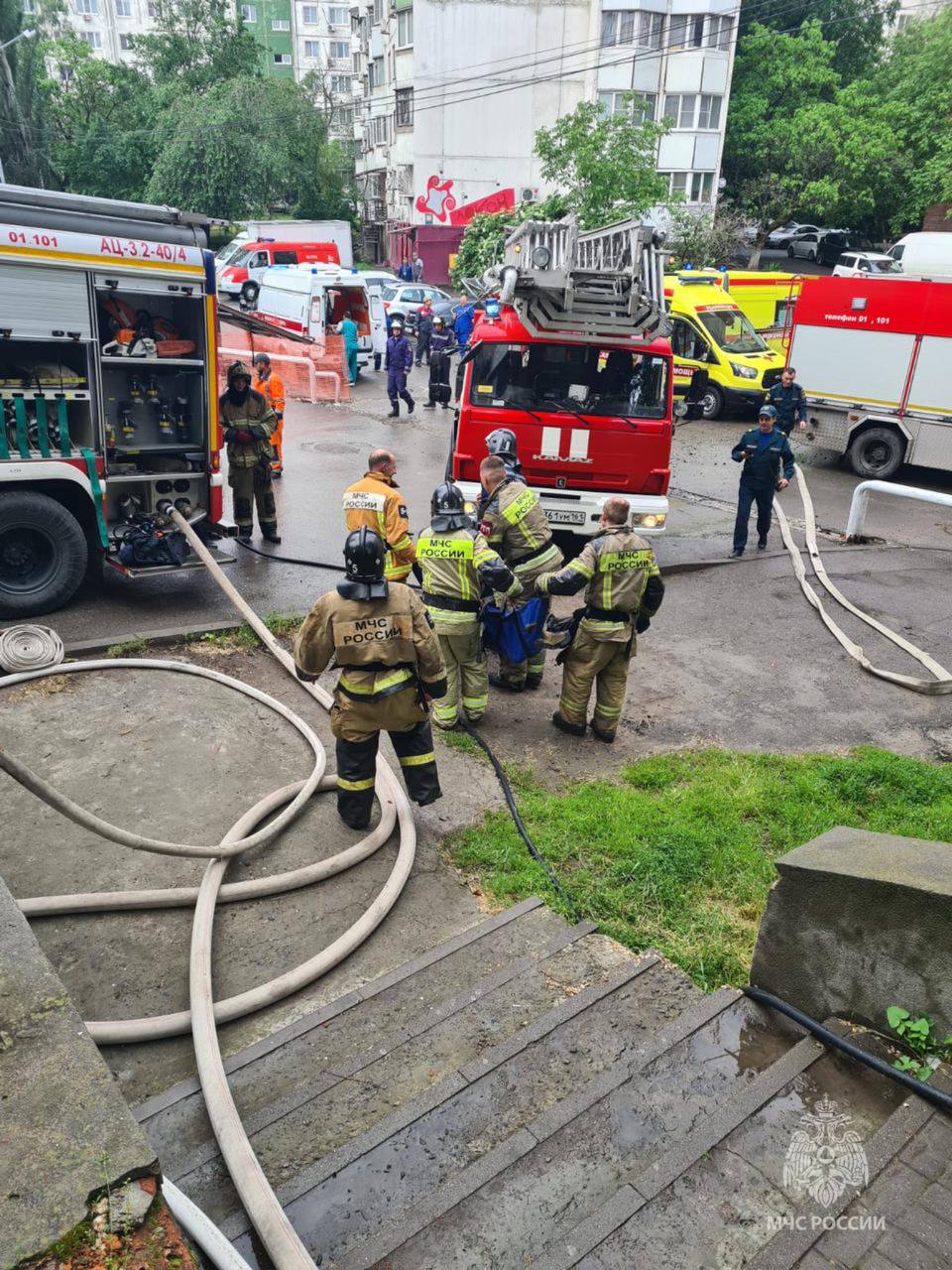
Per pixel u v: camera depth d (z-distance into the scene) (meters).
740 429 18.33
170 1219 1.89
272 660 7.16
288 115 41.41
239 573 8.93
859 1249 2.38
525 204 25.91
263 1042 3.49
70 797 5.12
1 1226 1.81
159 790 5.27
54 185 45.22
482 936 4.16
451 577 5.81
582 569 5.64
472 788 5.54
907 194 37.03
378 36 46.53
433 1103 3.05
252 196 41.28
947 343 13.12
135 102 44.19
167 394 7.87
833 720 6.73
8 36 42.19
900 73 39.16
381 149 48.31
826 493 13.79
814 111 36.72
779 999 3.55
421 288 27.31
